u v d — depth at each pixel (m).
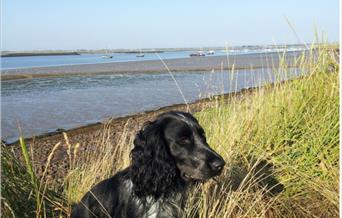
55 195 0.96
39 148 1.91
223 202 0.94
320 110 1.14
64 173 1.39
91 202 0.86
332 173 1.04
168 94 4.05
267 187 1.06
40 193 0.90
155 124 0.83
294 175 1.07
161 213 0.82
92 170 1.05
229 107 1.34
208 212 0.87
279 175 1.07
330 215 0.98
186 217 0.86
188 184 0.86
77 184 1.01
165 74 7.05
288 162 1.08
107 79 6.23
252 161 1.11
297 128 1.13
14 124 2.58
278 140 1.12
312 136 1.09
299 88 1.20
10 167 0.87
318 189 1.03
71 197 0.98
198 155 0.79
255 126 1.17
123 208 0.81
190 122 0.82
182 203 0.85
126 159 1.08
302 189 1.05
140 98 3.80
